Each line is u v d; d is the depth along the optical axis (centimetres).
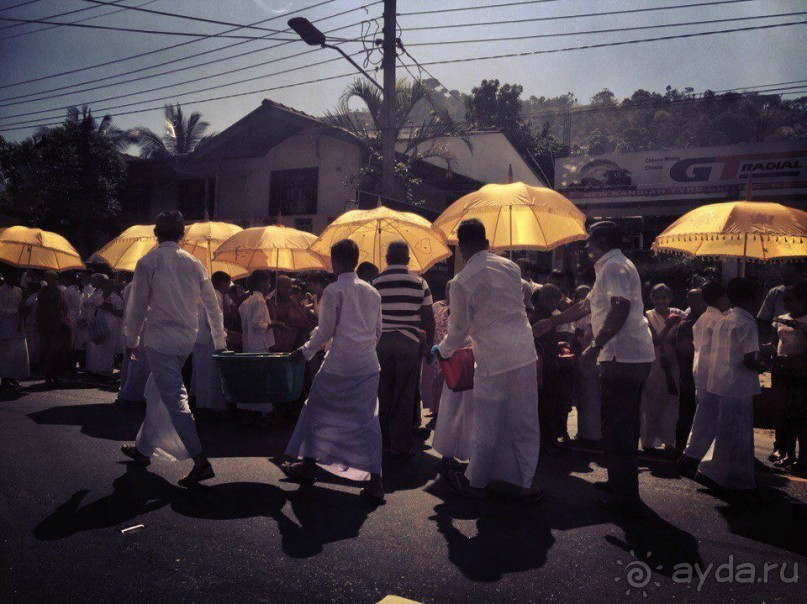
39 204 1959
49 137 2012
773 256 623
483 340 413
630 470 402
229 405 720
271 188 1875
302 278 795
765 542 362
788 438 577
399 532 360
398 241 571
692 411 571
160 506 393
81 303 1084
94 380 1004
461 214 568
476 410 416
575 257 1814
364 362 434
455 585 291
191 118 3447
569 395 594
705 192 1830
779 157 1756
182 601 269
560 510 410
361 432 426
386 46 1179
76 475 456
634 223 2028
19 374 891
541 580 299
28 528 350
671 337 588
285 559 316
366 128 1792
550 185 2570
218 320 480
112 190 2077
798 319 556
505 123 3431
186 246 906
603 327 395
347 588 285
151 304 442
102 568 300
